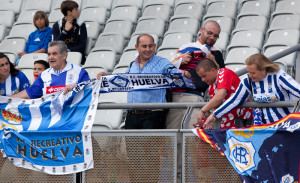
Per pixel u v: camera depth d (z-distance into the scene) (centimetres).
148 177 1638
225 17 3334
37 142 1686
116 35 3316
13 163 1688
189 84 1781
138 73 1734
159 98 1780
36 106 1719
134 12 3666
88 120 1678
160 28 3400
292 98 1595
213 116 1612
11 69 1902
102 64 2953
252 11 3391
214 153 1612
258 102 1591
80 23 3017
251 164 1568
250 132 1576
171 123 1808
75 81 1797
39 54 3073
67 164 1669
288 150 1549
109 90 1736
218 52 1947
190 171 1619
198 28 3384
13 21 3869
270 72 1557
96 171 1659
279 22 3178
